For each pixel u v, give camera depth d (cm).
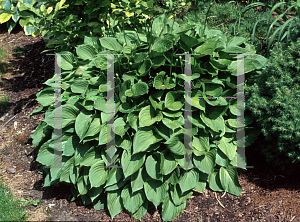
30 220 269
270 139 281
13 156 357
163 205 276
